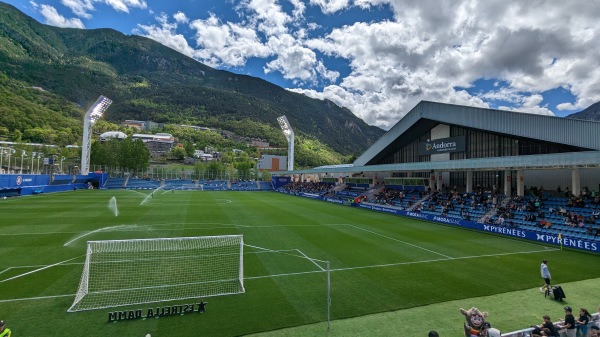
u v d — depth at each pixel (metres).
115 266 13.66
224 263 14.61
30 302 10.19
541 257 17.44
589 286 12.96
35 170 63.62
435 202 35.84
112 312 9.38
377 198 44.94
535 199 28.11
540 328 8.23
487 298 11.45
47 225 23.38
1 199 40.84
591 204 24.92
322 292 11.59
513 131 29.98
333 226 26.25
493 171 35.78
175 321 9.16
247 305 10.35
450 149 39.84
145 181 82.88
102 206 35.81
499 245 20.38
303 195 64.06
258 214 32.47
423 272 14.28
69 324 8.84
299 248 18.08
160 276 12.62
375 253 17.47
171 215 29.81
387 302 10.86
